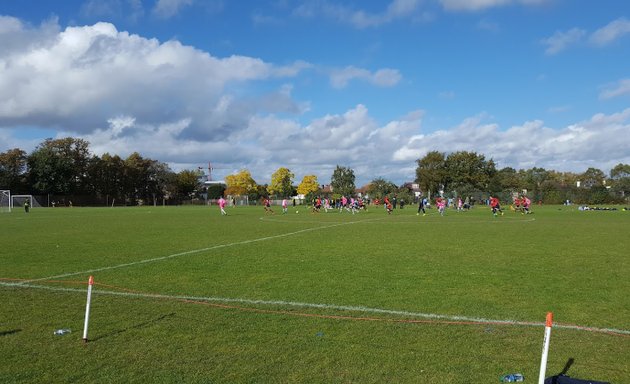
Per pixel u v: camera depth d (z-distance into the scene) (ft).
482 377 19.02
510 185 374.02
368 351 21.93
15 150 349.41
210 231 89.10
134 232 87.10
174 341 23.50
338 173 416.87
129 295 33.83
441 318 27.48
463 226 101.24
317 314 28.48
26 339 23.98
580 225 102.63
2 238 75.56
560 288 35.37
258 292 34.45
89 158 385.50
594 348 22.40
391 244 64.59
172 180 445.78
